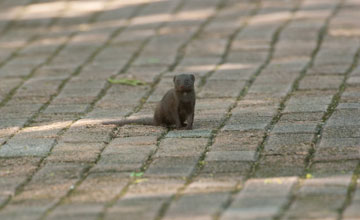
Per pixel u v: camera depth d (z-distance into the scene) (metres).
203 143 9.85
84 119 11.41
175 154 9.44
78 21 18.98
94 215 7.50
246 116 11.18
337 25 17.17
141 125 11.04
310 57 14.86
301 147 9.47
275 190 7.99
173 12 19.34
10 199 8.16
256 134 10.12
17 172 9.02
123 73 14.36
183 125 11.04
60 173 8.92
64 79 14.08
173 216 7.38
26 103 12.55
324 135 9.93
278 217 7.23
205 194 7.98
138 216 7.43
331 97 12.04
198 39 16.69
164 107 10.80
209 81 13.57
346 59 14.54
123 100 12.60
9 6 20.95
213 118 11.20
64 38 17.44
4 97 12.99
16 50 16.59
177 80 10.39
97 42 16.89
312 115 11.02
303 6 19.30
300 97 12.18
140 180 8.55
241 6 19.64
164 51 15.88
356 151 9.21
